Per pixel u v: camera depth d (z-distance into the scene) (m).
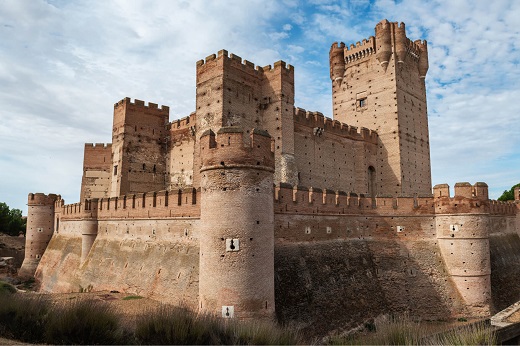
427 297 35.78
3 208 92.81
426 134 63.56
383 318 33.03
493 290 42.56
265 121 44.06
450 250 36.94
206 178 24.11
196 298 28.42
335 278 32.94
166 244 34.34
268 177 24.34
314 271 31.70
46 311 19.25
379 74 60.41
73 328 17.25
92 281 41.34
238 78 42.25
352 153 55.03
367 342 18.16
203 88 43.06
